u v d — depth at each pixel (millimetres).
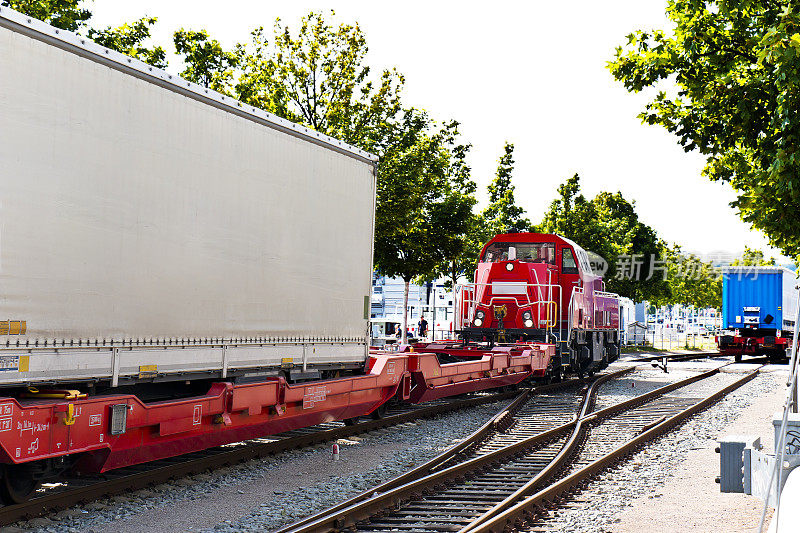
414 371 14008
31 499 7266
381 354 14062
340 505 7559
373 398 12805
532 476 9531
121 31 20125
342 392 11656
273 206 10094
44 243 6906
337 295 11617
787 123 9898
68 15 17328
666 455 11234
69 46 7145
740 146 12273
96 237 7457
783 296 35500
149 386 9188
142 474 8320
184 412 8477
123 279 7777
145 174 8047
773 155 10727
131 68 7836
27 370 6738
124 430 7625
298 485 8805
